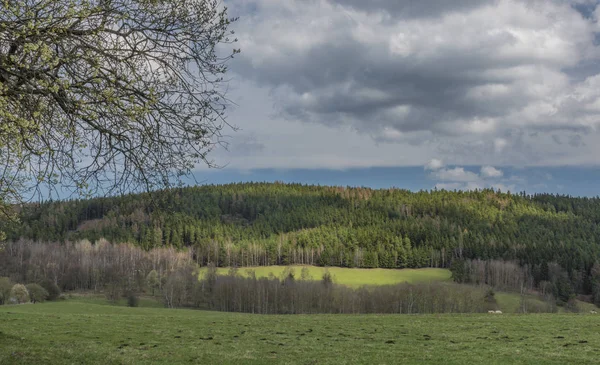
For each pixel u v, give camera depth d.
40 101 11.06
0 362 15.53
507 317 38.31
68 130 11.07
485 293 100.50
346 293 92.44
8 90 10.27
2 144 10.02
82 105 10.34
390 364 18.75
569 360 19.41
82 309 54.59
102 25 10.70
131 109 10.77
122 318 36.75
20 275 96.19
